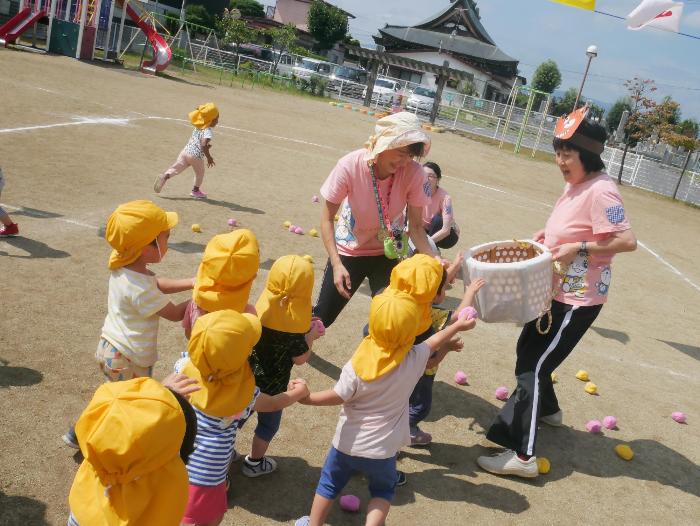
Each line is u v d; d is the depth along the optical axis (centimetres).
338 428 351
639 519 441
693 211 2598
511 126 4081
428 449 480
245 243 336
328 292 527
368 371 338
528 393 459
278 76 3859
